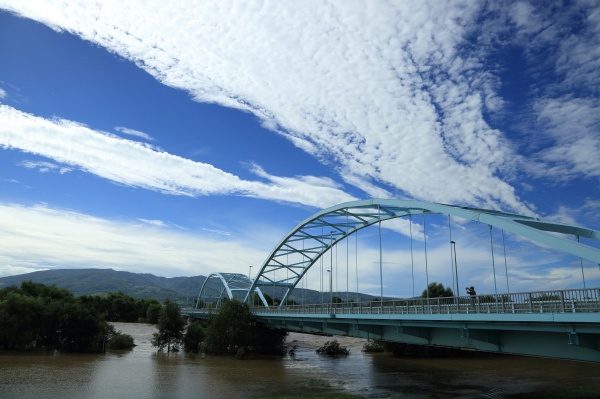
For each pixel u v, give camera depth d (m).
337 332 53.06
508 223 34.56
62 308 61.19
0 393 33.28
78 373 43.38
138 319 134.00
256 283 92.00
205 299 142.00
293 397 35.41
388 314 40.12
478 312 30.94
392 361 64.62
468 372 52.91
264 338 72.38
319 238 77.75
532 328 27.62
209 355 66.75
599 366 57.47
